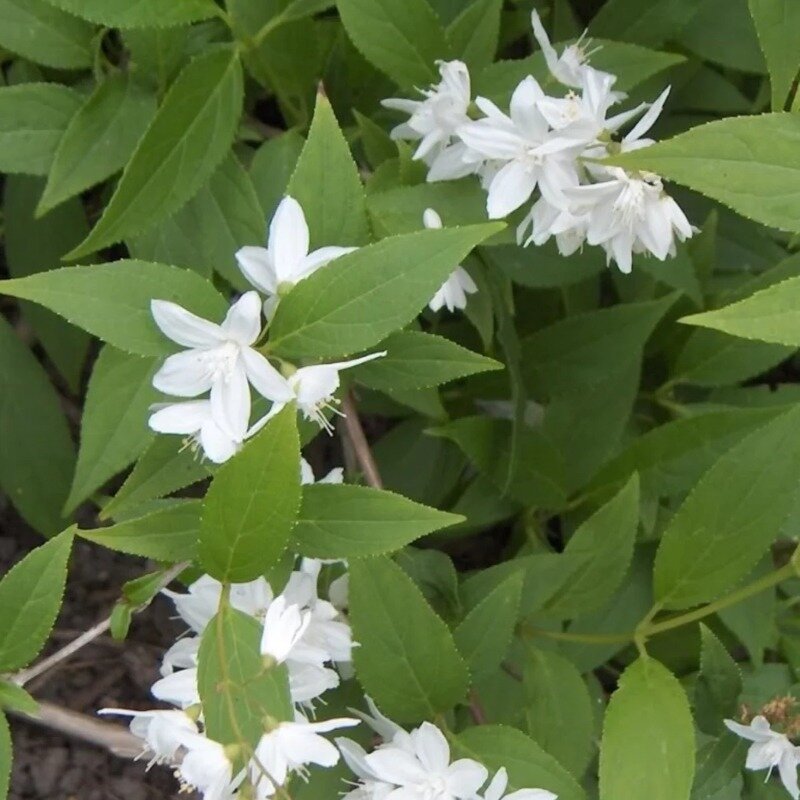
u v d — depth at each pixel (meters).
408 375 0.52
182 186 0.55
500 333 0.59
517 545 0.64
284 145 0.58
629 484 0.56
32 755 0.65
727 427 0.59
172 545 0.51
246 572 0.49
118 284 0.49
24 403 0.61
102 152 0.56
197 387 0.49
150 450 0.52
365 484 0.58
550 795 0.51
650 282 0.63
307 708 0.54
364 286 0.48
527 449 0.60
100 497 0.62
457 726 0.57
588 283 0.63
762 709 0.56
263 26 0.56
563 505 0.61
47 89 0.57
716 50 0.62
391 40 0.56
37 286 0.48
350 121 0.61
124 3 0.54
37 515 0.61
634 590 0.61
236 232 0.57
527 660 0.56
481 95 0.57
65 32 0.57
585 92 0.53
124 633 0.53
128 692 0.66
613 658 0.64
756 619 0.60
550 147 0.53
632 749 0.51
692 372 0.63
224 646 0.49
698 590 0.54
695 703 0.56
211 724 0.49
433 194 0.55
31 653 0.52
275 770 0.49
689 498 0.53
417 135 0.57
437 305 0.56
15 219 0.61
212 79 0.55
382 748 0.52
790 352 0.62
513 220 0.56
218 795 0.49
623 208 0.53
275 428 0.48
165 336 0.49
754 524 0.53
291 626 0.49
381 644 0.52
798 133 0.48
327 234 0.51
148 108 0.56
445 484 0.63
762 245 0.64
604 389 0.61
